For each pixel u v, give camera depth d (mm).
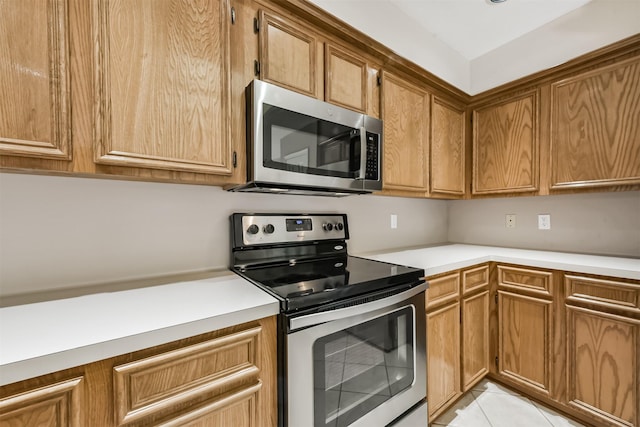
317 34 1375
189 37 1013
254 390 879
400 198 2266
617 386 1371
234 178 1139
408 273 1311
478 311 1771
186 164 1007
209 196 1388
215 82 1073
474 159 2213
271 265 1491
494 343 1849
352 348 1091
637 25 1661
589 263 1508
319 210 1776
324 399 999
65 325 728
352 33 1452
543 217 2094
